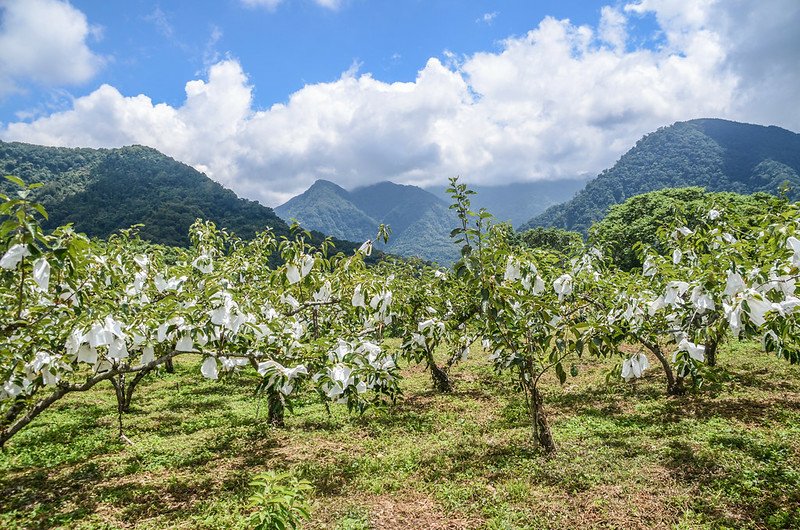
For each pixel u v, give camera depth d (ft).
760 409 27.71
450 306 24.38
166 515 17.72
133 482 21.06
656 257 23.18
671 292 18.06
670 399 31.50
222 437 27.66
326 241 19.97
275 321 20.75
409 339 24.90
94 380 17.71
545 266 21.93
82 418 32.71
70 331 14.69
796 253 15.21
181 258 28.58
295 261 19.21
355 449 24.90
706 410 28.27
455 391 38.50
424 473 21.08
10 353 14.58
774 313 14.51
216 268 30.12
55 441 27.53
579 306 22.43
